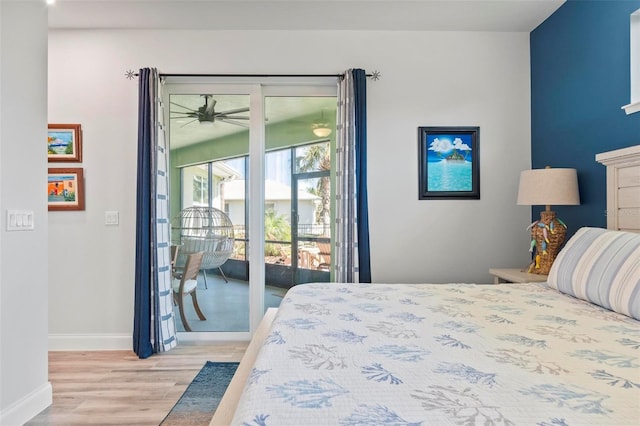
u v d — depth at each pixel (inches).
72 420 74.7
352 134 116.6
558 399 27.8
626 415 25.6
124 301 118.8
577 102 101.3
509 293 70.9
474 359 36.6
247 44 121.0
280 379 32.1
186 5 105.8
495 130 123.6
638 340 42.5
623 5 85.6
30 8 78.4
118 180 118.9
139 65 119.6
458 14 112.0
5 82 72.7
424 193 122.4
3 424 69.9
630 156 77.0
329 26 119.1
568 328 47.6
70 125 117.8
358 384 31.0
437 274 123.0
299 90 124.7
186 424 73.2
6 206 72.1
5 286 71.3
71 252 118.5
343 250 116.3
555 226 99.7
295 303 62.8
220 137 125.1
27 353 75.6
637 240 58.7
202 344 120.0
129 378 94.6
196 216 125.7
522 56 123.8
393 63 122.3
